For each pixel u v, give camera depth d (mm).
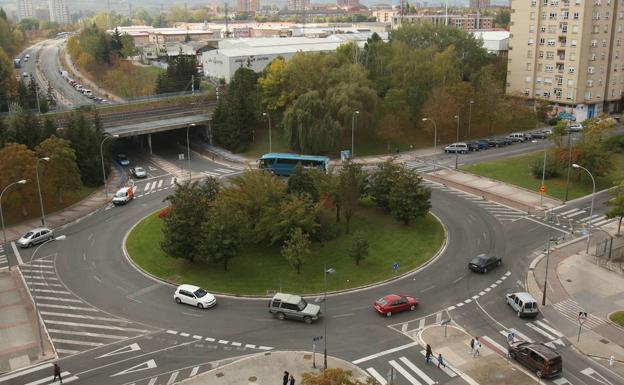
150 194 94625
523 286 61531
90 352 50000
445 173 102938
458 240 73688
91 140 99812
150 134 121375
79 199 92938
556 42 141375
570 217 81125
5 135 93188
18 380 46094
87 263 68625
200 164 112750
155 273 65188
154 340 51750
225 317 55656
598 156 92375
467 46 161125
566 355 48875
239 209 68625
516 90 151625
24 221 83625
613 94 147125
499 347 50000
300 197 68938
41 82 194875
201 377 45781
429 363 47500
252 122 121500
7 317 56281
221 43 197625
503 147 121312
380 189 79688
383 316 55406
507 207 85375
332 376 33969
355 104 114000
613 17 141375
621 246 70312
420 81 126688
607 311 56156
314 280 62969
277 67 126188
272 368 46875
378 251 70000
